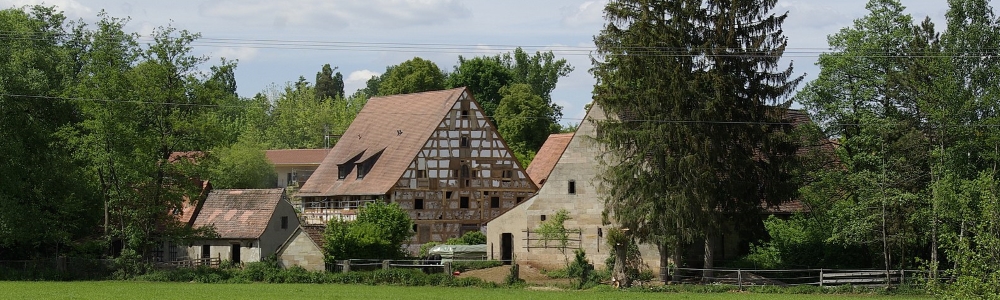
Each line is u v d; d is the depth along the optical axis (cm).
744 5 5325
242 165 9475
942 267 5466
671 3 5309
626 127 5319
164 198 6066
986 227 3744
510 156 8162
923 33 5616
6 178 5962
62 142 6184
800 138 5750
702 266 5922
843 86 5794
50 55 6712
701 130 5247
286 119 12862
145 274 5953
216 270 5881
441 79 11219
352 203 8162
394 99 8769
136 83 6003
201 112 6144
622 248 5331
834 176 5591
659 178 5316
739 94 5341
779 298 4756
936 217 5078
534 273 6053
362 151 8500
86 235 6706
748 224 5516
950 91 5209
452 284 5422
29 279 5900
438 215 7944
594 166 6081
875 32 5728
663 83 5203
